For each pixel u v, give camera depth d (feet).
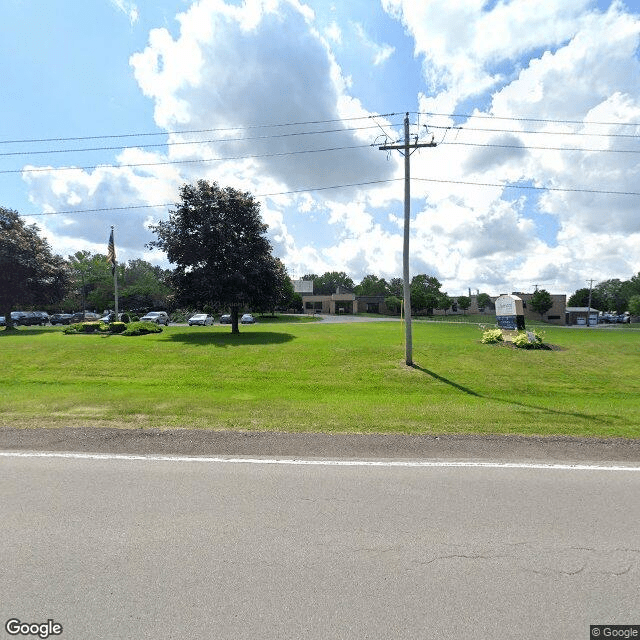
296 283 330.54
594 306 323.57
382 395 35.47
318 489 14.44
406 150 49.08
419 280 346.95
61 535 11.19
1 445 19.01
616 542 11.09
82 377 41.88
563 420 24.63
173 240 79.41
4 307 101.40
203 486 14.64
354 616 8.21
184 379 41.19
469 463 17.21
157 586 9.07
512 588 9.11
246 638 7.61
